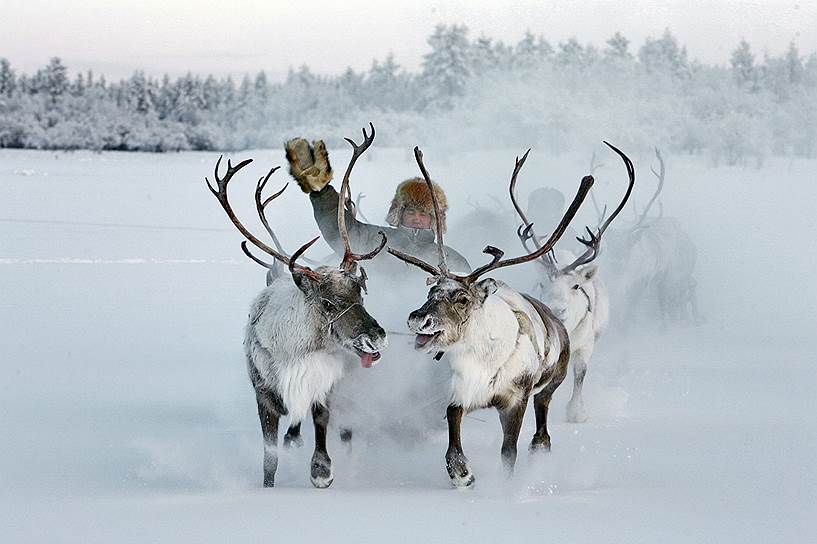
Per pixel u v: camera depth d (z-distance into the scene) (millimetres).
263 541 7020
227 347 17078
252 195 49562
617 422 11875
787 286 25078
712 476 9195
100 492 8562
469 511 7836
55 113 148375
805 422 11773
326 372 8734
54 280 24016
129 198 48156
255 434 11078
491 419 11797
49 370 14875
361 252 10523
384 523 7457
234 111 150500
